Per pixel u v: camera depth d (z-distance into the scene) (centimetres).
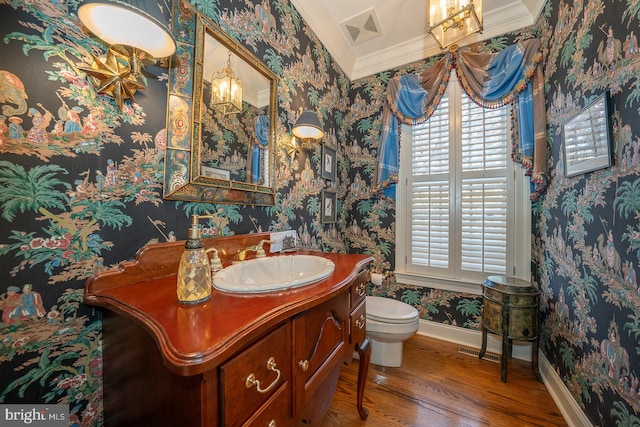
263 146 137
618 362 94
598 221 108
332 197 220
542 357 164
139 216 83
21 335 59
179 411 49
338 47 221
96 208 73
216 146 109
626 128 90
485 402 139
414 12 188
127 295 68
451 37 183
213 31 107
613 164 98
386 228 238
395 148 222
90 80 71
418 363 177
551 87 156
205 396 45
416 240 224
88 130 71
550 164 159
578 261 124
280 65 155
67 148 67
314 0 175
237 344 47
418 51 221
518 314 157
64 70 66
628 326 89
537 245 176
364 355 125
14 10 59
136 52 76
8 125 57
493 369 170
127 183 80
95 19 65
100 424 71
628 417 88
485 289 177
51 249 64
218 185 109
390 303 189
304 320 73
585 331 117
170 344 44
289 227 165
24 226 60
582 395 118
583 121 118
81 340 69
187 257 64
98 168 73
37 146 62
